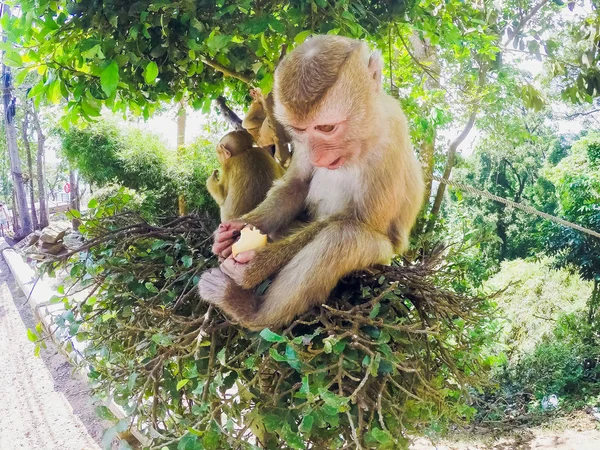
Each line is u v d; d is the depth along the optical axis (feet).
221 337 1.65
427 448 5.16
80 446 3.87
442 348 1.65
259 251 1.71
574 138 17.58
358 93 1.63
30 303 6.47
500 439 6.03
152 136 10.15
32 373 5.17
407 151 1.94
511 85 5.56
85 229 2.11
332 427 1.44
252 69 2.24
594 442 5.89
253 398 1.47
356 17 2.14
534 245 16.89
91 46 1.73
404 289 1.71
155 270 1.97
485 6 5.03
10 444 3.92
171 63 2.09
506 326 8.09
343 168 1.86
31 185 17.93
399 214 1.94
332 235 1.69
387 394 1.46
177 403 1.64
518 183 17.93
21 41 1.89
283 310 1.59
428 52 4.91
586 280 9.68
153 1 1.72
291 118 1.62
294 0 1.87
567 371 7.65
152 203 8.57
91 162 9.50
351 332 1.36
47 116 9.95
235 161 2.52
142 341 1.63
